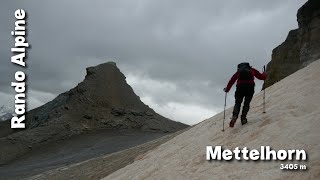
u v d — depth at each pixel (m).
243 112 10.89
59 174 37.84
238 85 10.85
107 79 126.81
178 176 9.99
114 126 105.62
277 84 15.37
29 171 61.03
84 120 107.69
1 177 57.69
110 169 30.34
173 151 13.15
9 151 88.12
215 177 8.61
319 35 35.38
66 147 86.94
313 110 9.59
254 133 9.94
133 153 33.06
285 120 9.71
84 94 118.19
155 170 11.90
